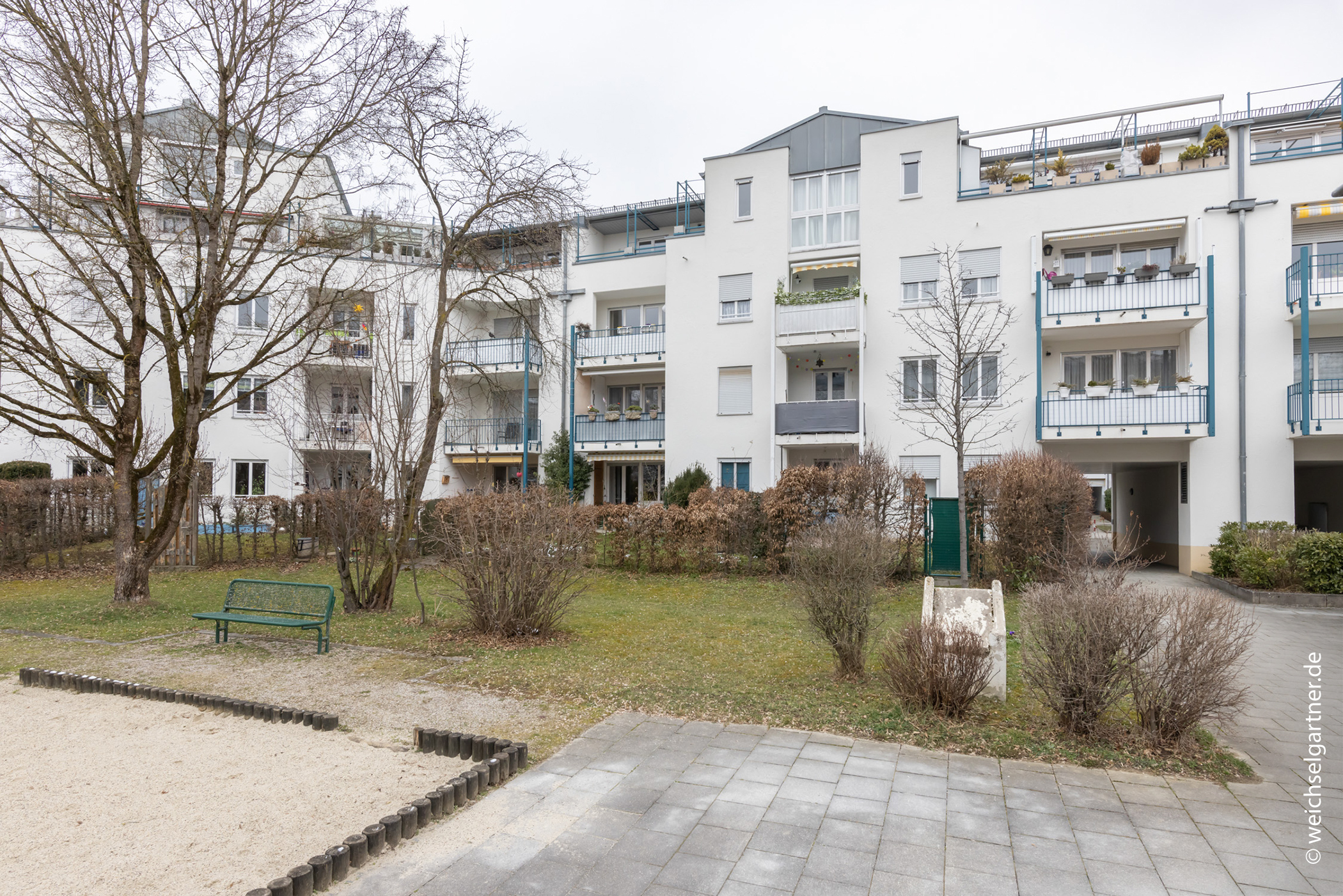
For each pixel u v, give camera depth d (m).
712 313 22.81
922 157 20.38
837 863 3.77
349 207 13.29
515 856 3.85
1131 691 5.48
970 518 14.01
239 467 24.27
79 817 4.28
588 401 25.69
